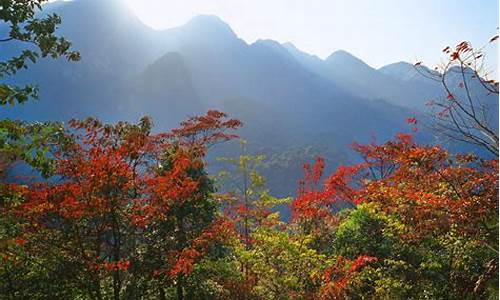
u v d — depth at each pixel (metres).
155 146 13.83
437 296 13.51
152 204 11.23
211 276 14.09
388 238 15.13
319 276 12.82
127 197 11.42
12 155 7.53
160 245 12.05
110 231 11.41
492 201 9.73
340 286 12.28
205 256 13.52
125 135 11.33
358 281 13.15
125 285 11.99
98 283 10.94
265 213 17.70
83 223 11.22
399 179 11.23
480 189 10.28
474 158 11.73
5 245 8.61
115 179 10.57
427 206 10.24
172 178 11.28
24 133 7.66
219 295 14.13
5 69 7.36
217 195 16.52
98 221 11.14
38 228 10.50
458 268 13.11
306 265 13.30
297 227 17.67
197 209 13.79
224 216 16.41
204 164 15.00
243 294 13.38
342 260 13.50
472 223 10.08
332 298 12.40
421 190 10.74
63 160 10.41
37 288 11.76
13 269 11.52
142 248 12.16
